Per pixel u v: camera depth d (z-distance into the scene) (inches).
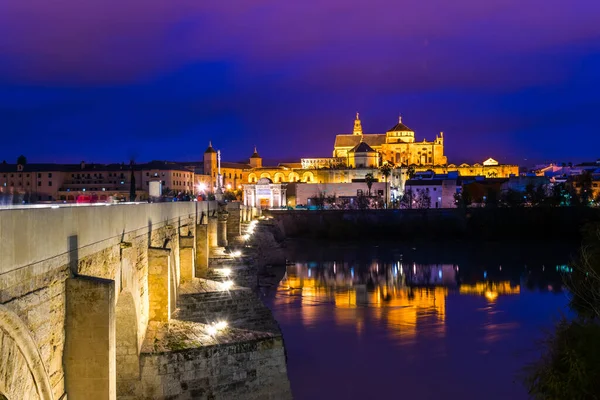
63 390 724.0
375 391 1744.6
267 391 1151.0
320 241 7199.8
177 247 1898.4
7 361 534.0
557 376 1200.2
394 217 7682.1
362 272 4323.3
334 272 4311.0
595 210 7377.0
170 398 1080.2
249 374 1138.7
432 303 3083.2
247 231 4564.5
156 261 1359.5
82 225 796.0
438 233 7524.6
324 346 2213.3
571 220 7352.4
